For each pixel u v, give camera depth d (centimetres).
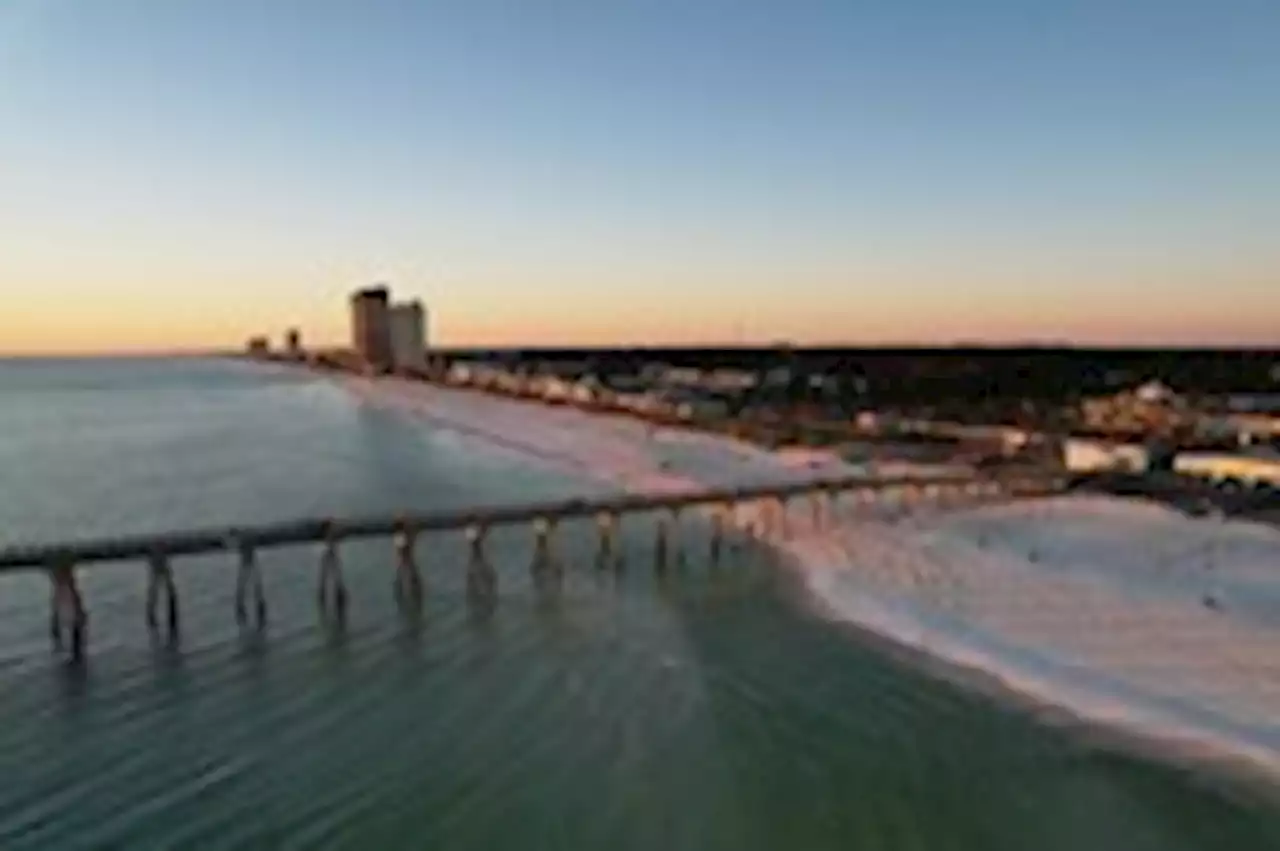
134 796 2469
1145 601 4003
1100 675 3222
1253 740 2733
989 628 3734
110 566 4731
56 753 2705
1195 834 2281
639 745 2777
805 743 2775
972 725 2881
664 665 3447
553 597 4388
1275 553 4812
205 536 3894
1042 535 5356
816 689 3191
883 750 2731
